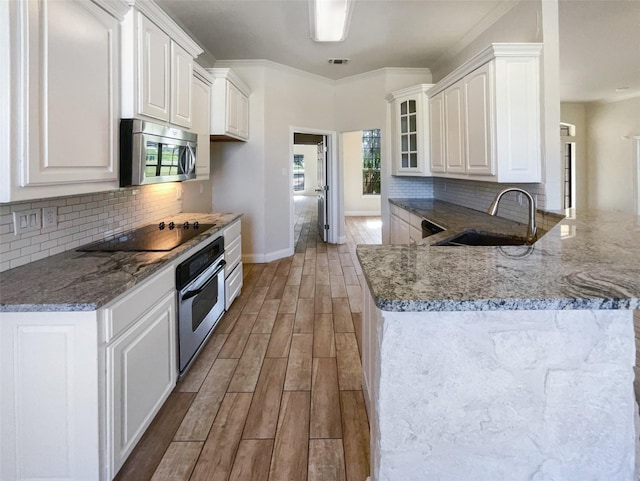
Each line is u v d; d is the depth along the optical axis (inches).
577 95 264.5
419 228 152.8
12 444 54.8
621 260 53.8
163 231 111.1
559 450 42.1
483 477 42.5
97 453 55.4
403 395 41.6
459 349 41.3
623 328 41.0
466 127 133.4
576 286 41.6
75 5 65.6
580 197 302.2
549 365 41.5
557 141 111.1
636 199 260.4
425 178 223.9
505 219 133.0
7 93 52.9
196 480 62.9
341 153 262.4
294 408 82.5
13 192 54.1
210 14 144.4
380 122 223.9
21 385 54.4
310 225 371.9
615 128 275.1
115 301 58.8
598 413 41.7
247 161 209.8
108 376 57.2
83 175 68.9
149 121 91.5
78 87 66.9
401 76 219.0
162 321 77.7
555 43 110.0
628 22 141.6
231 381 93.2
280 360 104.1
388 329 40.9
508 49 110.4
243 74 204.7
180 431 74.8
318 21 128.6
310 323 130.3
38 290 57.2
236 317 135.3
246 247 215.2
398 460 42.3
